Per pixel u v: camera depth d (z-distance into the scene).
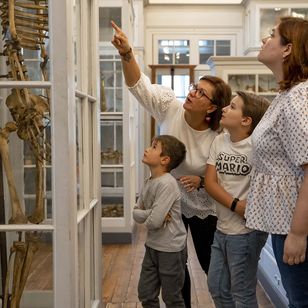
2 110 1.82
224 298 2.00
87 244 2.14
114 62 4.75
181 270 2.24
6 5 1.79
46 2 1.73
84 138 2.12
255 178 1.62
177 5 7.32
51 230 1.68
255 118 1.93
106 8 4.68
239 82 5.16
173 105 2.31
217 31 7.37
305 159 1.38
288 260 1.44
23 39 1.75
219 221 2.00
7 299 1.80
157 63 7.40
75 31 1.96
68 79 1.66
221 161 1.99
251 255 1.92
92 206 2.24
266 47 1.58
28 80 1.75
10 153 1.79
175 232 2.19
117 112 4.73
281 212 1.51
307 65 1.50
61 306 1.69
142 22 6.78
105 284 3.44
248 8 6.85
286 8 6.63
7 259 1.79
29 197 1.79
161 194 2.14
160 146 2.19
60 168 1.66
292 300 1.54
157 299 2.29
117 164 4.73
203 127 2.24
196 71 7.40
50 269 1.74
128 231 4.71
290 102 1.44
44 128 1.74
